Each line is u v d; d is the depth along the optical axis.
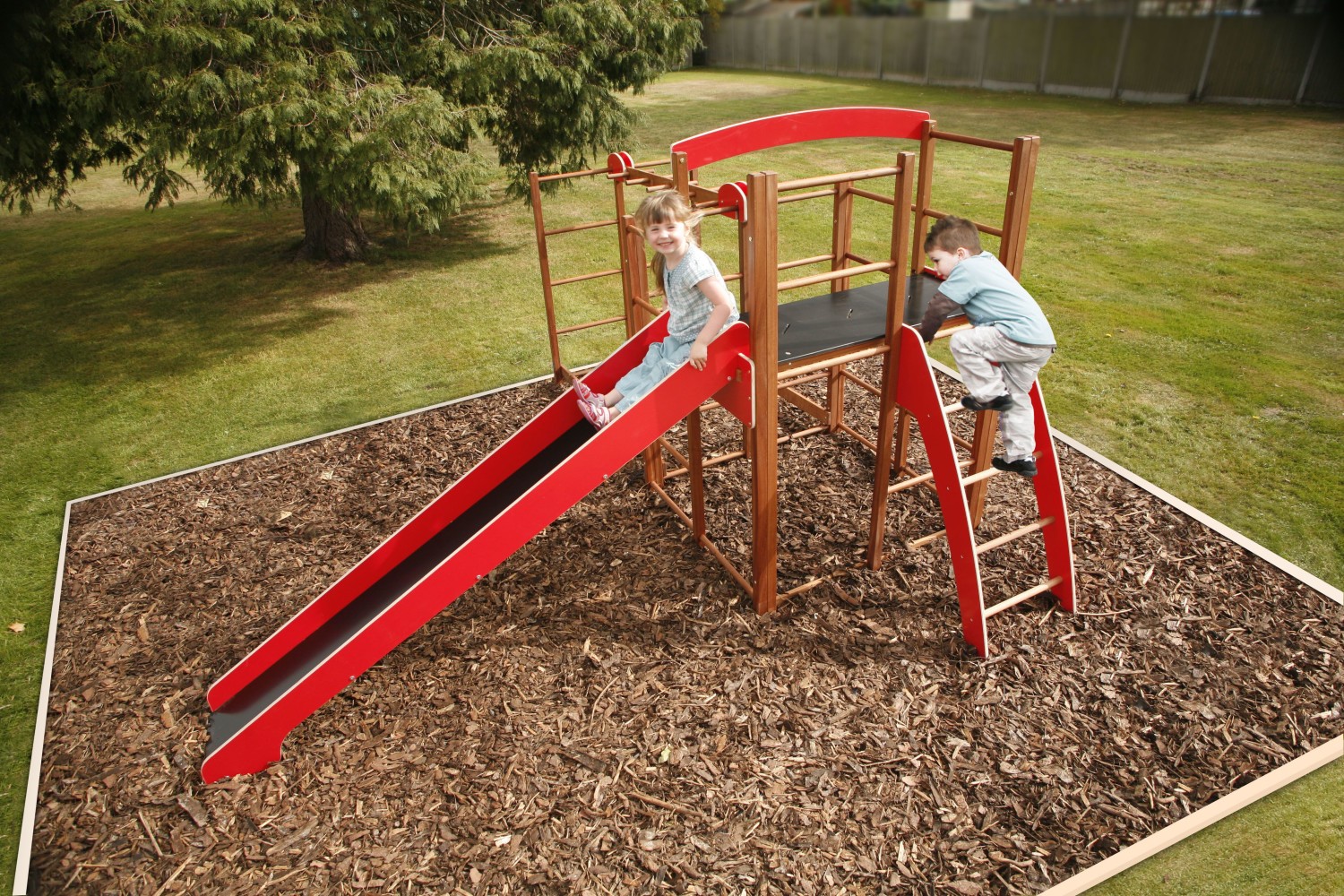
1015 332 3.78
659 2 10.70
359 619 4.09
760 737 3.77
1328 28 17.38
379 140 7.81
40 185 8.77
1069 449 5.84
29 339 8.95
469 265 10.63
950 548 4.54
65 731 4.02
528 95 9.83
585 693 4.07
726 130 4.14
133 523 5.63
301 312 9.34
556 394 7.09
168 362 8.20
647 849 3.31
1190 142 15.30
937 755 3.65
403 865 3.31
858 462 5.88
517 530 3.86
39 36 7.46
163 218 14.04
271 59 7.68
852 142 17.50
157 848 3.43
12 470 6.38
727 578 4.80
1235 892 3.09
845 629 4.38
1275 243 9.74
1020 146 3.86
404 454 6.30
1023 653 4.17
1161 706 3.83
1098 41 21.53
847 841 3.30
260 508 5.73
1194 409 6.28
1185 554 4.75
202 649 4.51
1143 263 9.34
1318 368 6.79
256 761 3.76
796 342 4.12
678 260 3.78
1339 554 4.71
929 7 12.71
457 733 3.89
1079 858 3.21
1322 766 3.54
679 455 5.69
